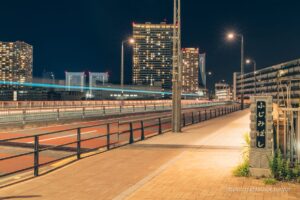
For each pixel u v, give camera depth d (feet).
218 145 55.42
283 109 32.89
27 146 60.44
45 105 197.16
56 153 54.03
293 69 106.01
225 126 94.02
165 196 26.32
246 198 25.53
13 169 42.37
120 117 153.58
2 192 28.68
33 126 98.07
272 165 31.53
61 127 99.30
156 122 121.39
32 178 33.83
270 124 31.94
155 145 56.65
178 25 79.41
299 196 25.99
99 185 30.86
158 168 37.06
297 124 33.01
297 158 32.48
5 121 94.63
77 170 37.24
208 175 33.32
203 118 132.05
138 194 26.94
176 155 46.93
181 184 29.91
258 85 256.52
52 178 33.65
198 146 54.44
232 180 31.19
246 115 155.02
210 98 617.62
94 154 47.85
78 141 44.27
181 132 78.07
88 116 133.39
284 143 32.65
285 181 30.58
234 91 427.33
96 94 458.50
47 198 26.91
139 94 594.24
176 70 78.84
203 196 26.20
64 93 360.28
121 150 51.55
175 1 79.66
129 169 37.76
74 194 28.02
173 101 78.28
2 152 54.75
